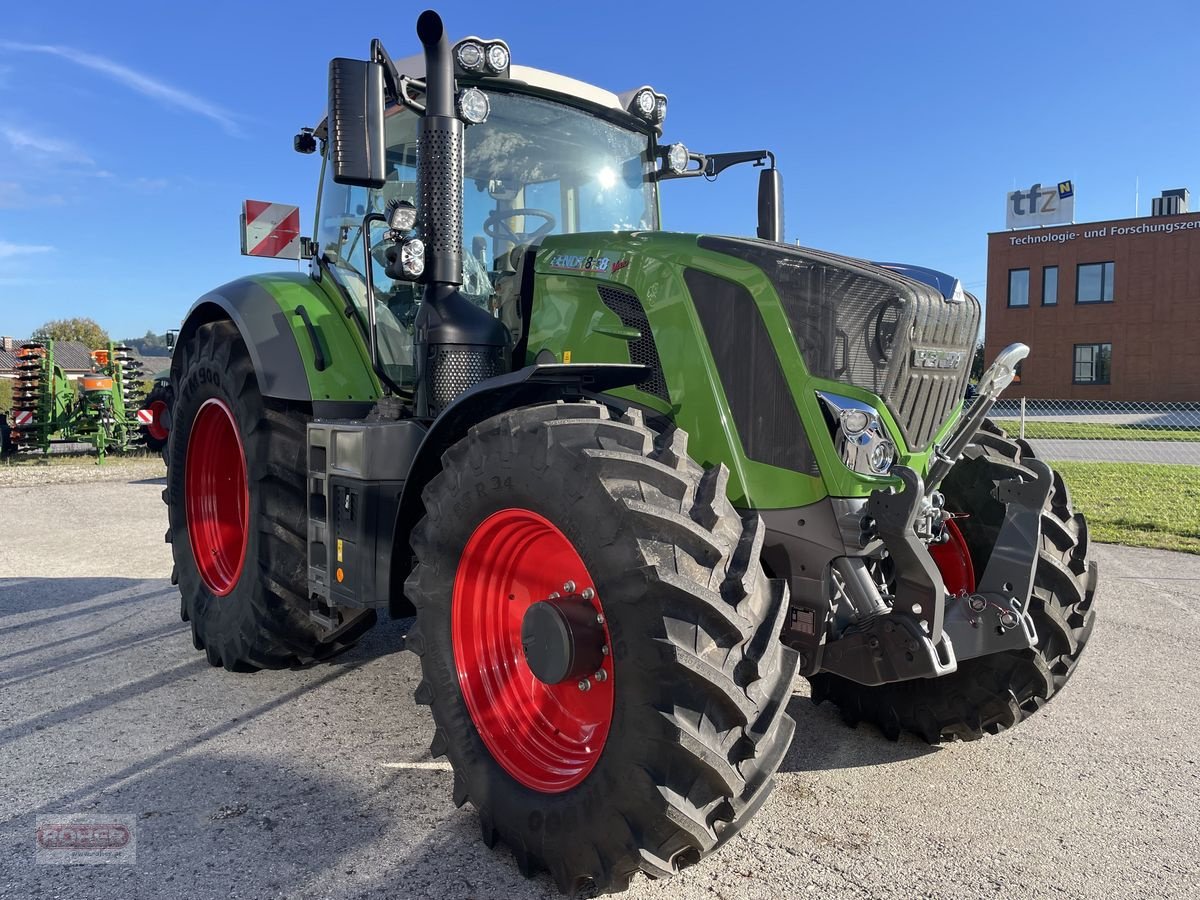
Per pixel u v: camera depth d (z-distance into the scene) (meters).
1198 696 3.66
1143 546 7.03
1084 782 2.87
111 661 4.07
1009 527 2.63
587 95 3.57
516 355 3.18
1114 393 31.84
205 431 4.29
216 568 4.15
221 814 2.59
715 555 2.02
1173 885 2.25
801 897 2.20
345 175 2.71
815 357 2.46
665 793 1.92
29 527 7.90
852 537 2.40
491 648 2.57
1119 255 31.36
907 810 2.67
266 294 3.83
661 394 2.69
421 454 2.71
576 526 2.12
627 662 1.99
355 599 3.01
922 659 2.28
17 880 2.23
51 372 14.10
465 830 2.53
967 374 2.85
